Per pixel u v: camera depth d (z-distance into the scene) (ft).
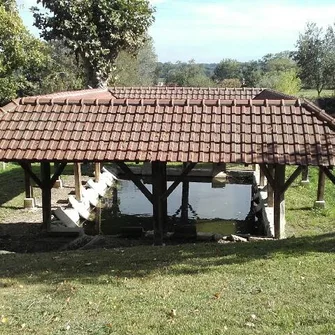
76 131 35.40
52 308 19.84
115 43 79.87
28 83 76.43
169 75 199.93
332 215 44.50
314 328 17.31
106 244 37.76
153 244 36.37
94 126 35.68
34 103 38.22
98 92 62.80
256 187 59.82
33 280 23.80
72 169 69.77
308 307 19.24
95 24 77.56
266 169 34.73
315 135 33.81
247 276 23.31
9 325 18.33
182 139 34.06
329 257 25.72
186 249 29.09
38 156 33.73
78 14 76.13
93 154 33.53
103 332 17.61
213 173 70.33
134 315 18.99
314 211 45.83
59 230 40.70
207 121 35.47
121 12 77.20
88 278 23.75
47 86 97.55
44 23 77.56
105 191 62.59
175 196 61.52
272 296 20.56
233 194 62.18
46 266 26.22
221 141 33.73
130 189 65.21
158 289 21.89
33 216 46.52
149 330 17.66
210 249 28.76
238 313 18.92
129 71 120.88
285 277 22.89
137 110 36.83
